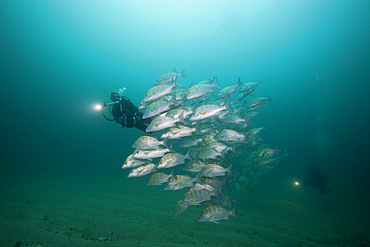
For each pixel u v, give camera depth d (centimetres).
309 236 436
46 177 1361
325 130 4434
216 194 307
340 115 4388
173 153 334
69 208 561
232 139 379
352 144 3297
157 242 337
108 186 1030
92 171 1805
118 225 420
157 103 331
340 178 1409
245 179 800
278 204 748
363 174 1486
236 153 423
